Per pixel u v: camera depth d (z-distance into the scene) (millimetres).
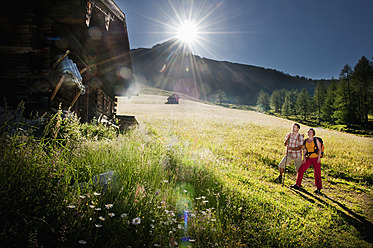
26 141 3352
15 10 6375
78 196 2951
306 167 8797
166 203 3822
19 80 6203
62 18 6602
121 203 3342
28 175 2957
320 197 8156
